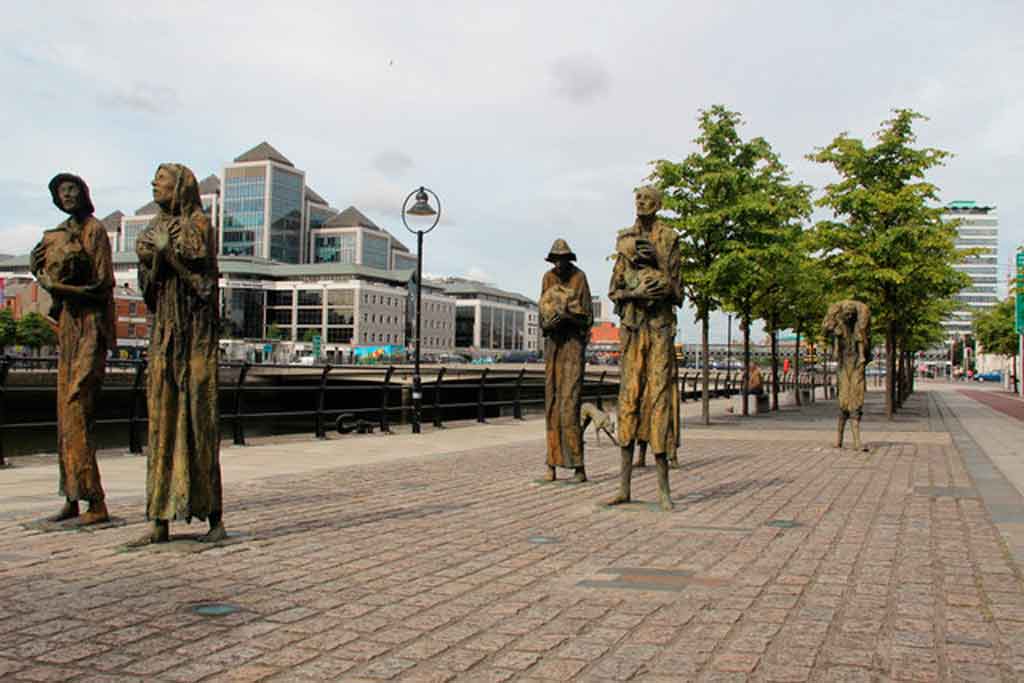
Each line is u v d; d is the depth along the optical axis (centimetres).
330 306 12988
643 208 968
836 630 527
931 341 5150
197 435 762
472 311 16550
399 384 2539
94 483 855
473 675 448
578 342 1266
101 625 532
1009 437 2267
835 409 3950
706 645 498
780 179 2831
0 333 7400
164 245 733
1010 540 817
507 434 2241
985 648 489
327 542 804
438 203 2292
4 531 826
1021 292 4894
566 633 523
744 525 907
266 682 436
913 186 2662
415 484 1245
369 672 452
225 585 637
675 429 1038
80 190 828
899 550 771
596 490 1191
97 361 848
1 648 486
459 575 675
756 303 3300
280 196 14988
